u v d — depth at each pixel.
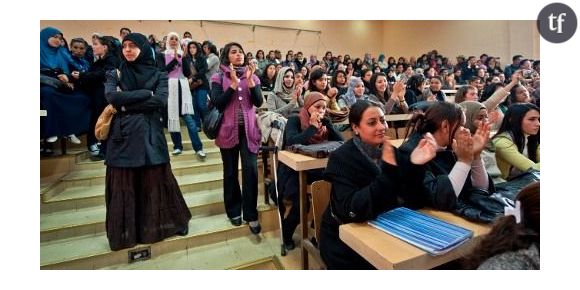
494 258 0.67
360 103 1.13
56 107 2.38
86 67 2.98
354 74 5.59
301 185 1.50
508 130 1.63
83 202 2.13
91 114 2.62
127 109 1.63
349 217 0.99
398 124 2.41
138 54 1.63
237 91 1.88
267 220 2.14
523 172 1.39
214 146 3.22
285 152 1.62
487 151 1.62
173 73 2.80
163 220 1.80
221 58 1.91
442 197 1.02
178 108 2.79
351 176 1.06
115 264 1.71
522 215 0.67
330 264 1.15
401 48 8.48
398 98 2.70
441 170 1.13
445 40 7.32
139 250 1.75
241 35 7.21
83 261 1.65
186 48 3.27
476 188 1.10
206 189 2.48
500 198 0.99
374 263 0.81
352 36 8.62
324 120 1.86
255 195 1.98
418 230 0.89
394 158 0.94
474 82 4.40
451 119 1.15
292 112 2.18
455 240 0.82
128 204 1.70
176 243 1.84
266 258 1.79
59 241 1.83
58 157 2.46
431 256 0.78
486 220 0.93
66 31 5.53
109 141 1.65
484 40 6.42
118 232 1.68
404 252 0.79
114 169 1.67
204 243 1.92
